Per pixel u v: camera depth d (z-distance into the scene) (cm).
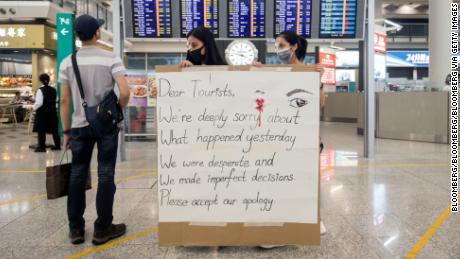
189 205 263
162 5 667
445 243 285
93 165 614
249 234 264
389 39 2970
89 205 391
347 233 306
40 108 783
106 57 289
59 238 300
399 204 385
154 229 320
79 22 285
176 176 262
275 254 268
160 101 260
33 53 1631
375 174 532
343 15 667
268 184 262
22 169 597
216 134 261
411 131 928
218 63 293
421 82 1125
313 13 667
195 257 264
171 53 1672
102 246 284
